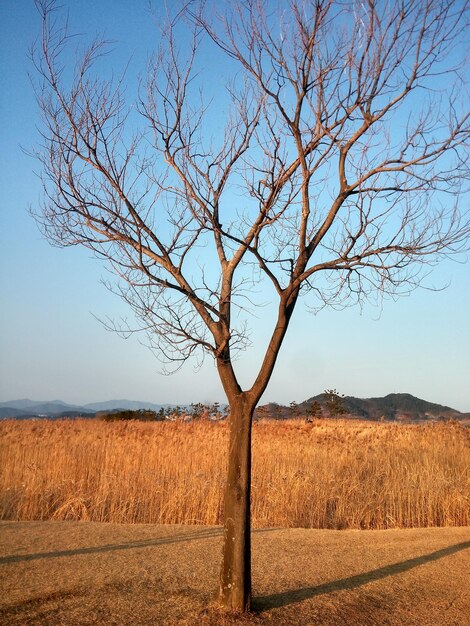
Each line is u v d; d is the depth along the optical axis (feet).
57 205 21.03
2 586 21.13
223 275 20.61
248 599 19.10
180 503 35.50
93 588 21.07
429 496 37.60
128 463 44.04
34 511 35.40
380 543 29.58
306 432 63.41
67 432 61.00
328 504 38.47
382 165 20.25
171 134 20.99
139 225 19.76
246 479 19.19
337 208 20.07
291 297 19.30
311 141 20.49
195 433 58.18
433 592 22.27
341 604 20.48
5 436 56.29
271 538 30.19
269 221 20.06
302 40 20.10
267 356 19.02
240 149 21.21
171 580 22.21
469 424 87.86
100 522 33.09
